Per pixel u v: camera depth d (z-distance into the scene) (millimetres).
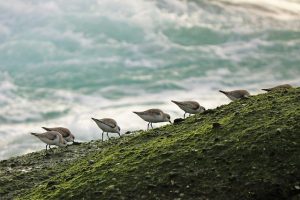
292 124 19094
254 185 17250
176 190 17672
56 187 19719
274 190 17047
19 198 20297
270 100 22000
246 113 20797
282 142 18359
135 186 18125
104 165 19984
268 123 19531
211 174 17953
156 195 17656
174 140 20391
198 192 17469
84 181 19188
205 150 18953
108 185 18438
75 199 18234
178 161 18812
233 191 17266
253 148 18406
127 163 19531
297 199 16812
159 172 18516
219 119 21484
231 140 19109
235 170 17891
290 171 17438
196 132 20453
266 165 17797
